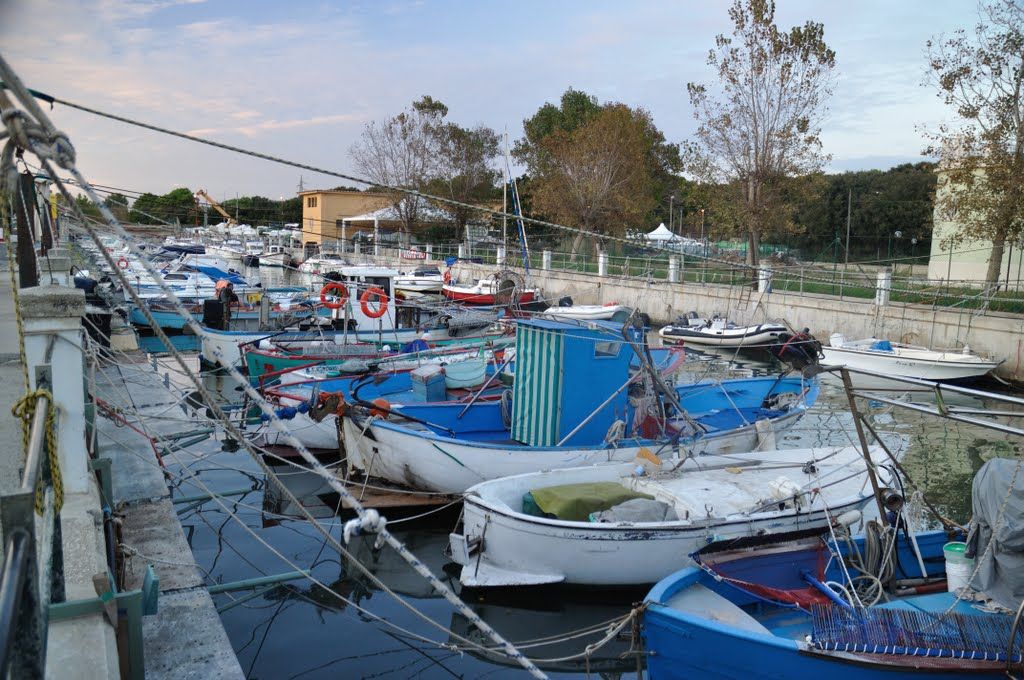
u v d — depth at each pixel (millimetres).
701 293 27438
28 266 4832
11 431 6457
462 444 9336
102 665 3447
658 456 9125
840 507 7891
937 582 7004
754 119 27359
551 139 39656
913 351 18906
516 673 6543
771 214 27797
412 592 7930
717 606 6324
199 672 4695
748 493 8086
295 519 9633
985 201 20859
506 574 7680
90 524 4676
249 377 15523
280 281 33094
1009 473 5809
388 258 39719
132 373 13977
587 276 32844
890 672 5242
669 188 54531
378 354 15453
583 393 9867
